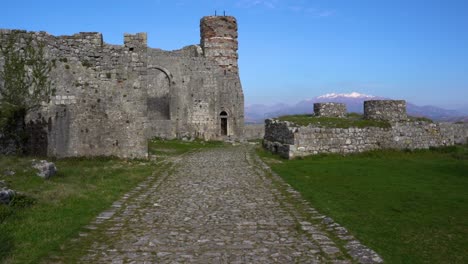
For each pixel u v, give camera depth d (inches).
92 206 502.9
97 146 989.2
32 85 932.6
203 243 366.6
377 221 435.8
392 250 344.2
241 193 607.8
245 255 334.3
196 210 498.9
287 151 1040.2
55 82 952.9
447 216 456.4
